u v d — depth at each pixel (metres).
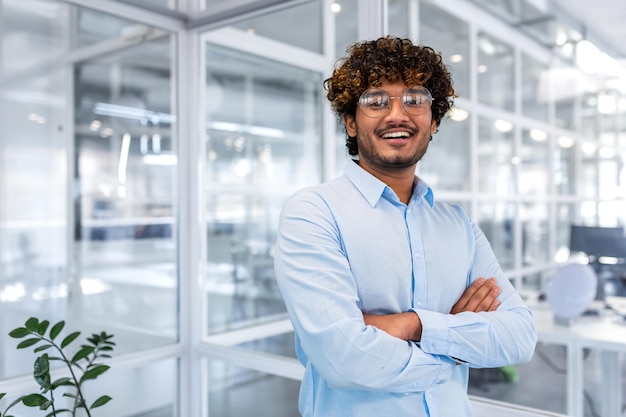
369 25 2.11
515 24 4.79
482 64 4.86
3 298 2.74
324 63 3.96
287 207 1.17
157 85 2.93
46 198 2.92
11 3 2.80
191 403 2.74
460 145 4.67
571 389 2.91
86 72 3.05
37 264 2.86
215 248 3.46
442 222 1.24
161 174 2.95
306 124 4.00
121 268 3.07
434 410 1.10
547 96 5.56
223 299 3.52
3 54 2.78
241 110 3.57
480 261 1.29
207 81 3.32
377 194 1.17
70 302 2.96
